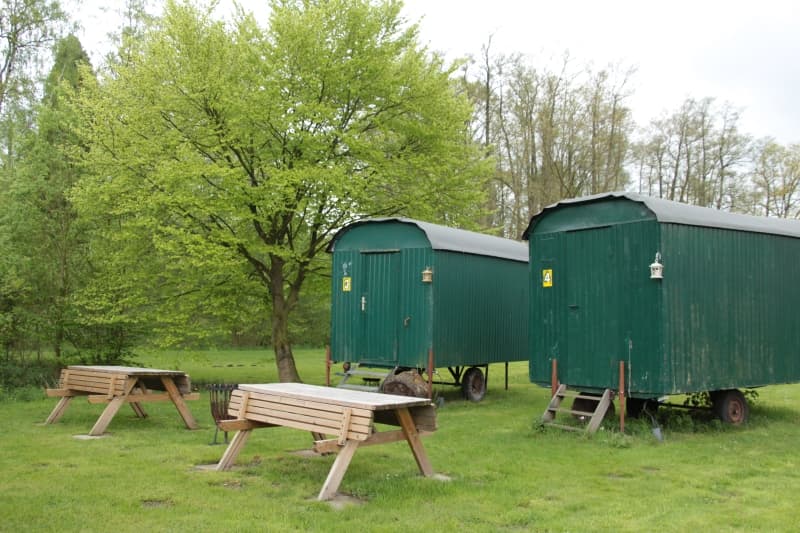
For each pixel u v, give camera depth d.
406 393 12.63
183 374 10.45
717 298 10.68
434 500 6.27
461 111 17.23
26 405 12.76
